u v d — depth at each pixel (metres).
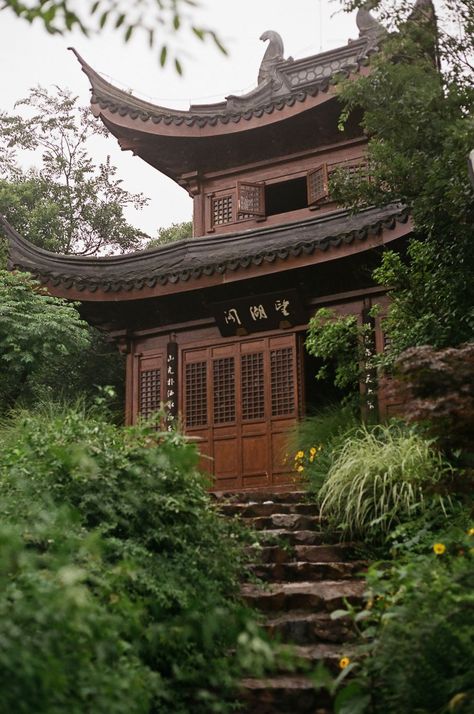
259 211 14.05
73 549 3.90
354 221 11.82
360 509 6.30
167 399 12.66
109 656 3.26
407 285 8.07
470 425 4.76
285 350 11.98
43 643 2.77
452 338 7.37
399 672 3.57
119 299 12.16
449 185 7.04
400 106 7.54
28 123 22.78
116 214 22.70
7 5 2.88
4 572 3.17
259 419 11.95
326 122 13.48
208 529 5.16
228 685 3.95
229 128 13.77
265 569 5.84
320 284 11.60
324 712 4.21
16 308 12.03
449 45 7.78
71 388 17.23
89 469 4.68
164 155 14.85
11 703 2.55
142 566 4.47
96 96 14.25
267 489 11.61
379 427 8.26
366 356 9.91
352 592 5.32
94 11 2.82
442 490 5.26
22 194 21.45
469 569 4.03
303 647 4.80
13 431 7.19
